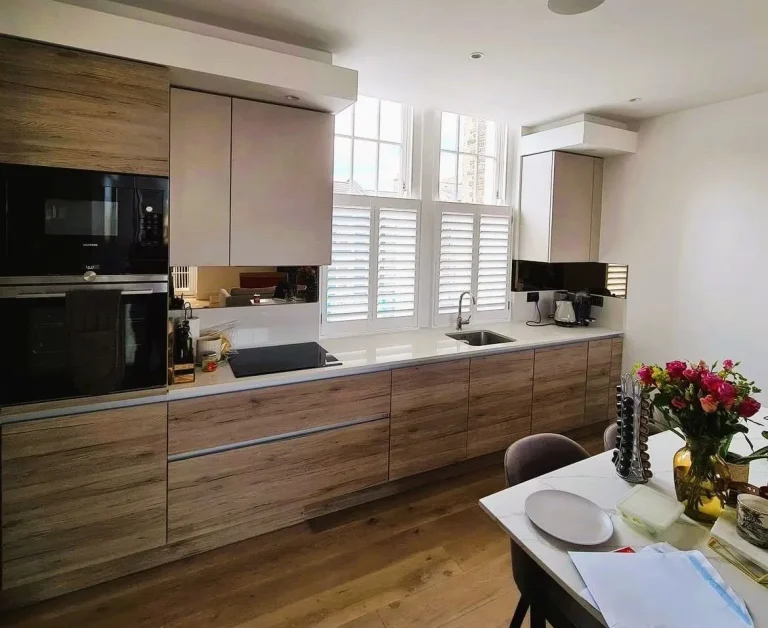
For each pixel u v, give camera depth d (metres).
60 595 2.01
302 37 2.29
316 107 2.52
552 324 3.96
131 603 1.97
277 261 2.55
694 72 2.64
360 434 2.60
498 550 2.35
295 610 1.95
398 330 3.47
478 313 3.80
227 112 2.34
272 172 2.49
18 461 1.83
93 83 1.84
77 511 1.95
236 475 2.27
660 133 3.46
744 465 1.46
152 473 2.08
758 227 2.96
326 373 2.45
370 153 3.27
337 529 2.50
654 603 1.04
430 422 2.86
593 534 1.28
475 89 2.97
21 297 1.79
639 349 3.66
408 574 2.17
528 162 3.78
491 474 3.16
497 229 3.80
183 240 2.30
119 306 1.95
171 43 1.94
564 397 3.47
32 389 1.84
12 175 1.74
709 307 3.23
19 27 1.69
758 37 2.21
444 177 3.60
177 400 2.11
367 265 3.24
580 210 3.77
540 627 1.40
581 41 2.28
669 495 1.50
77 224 1.86
